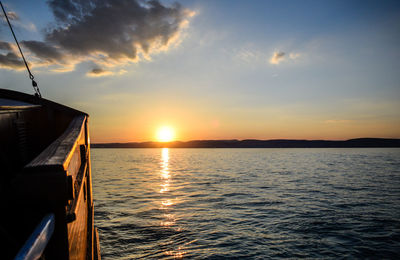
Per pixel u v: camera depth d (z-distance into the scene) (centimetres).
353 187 2589
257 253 995
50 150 202
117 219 1436
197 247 1050
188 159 9612
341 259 950
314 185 2741
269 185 2759
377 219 1426
